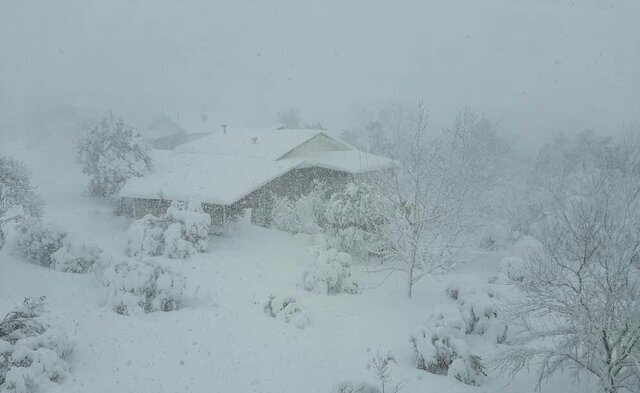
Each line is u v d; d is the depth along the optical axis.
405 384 10.95
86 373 10.46
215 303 15.19
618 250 9.35
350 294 17.12
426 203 16.75
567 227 10.57
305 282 16.95
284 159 30.44
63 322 12.68
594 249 9.40
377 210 20.08
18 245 18.64
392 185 17.97
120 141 30.22
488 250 27.36
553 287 10.16
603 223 9.52
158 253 20.25
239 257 20.42
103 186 30.94
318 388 10.60
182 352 11.73
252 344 12.48
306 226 24.38
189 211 21.75
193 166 29.55
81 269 17.69
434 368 11.76
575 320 9.80
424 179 16.88
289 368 11.39
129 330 12.68
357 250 21.25
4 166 23.81
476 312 13.65
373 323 14.49
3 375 9.65
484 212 27.80
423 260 17.80
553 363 9.86
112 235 23.88
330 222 21.77
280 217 25.28
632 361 9.14
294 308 14.27
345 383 10.02
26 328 10.72
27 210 24.55
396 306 16.20
